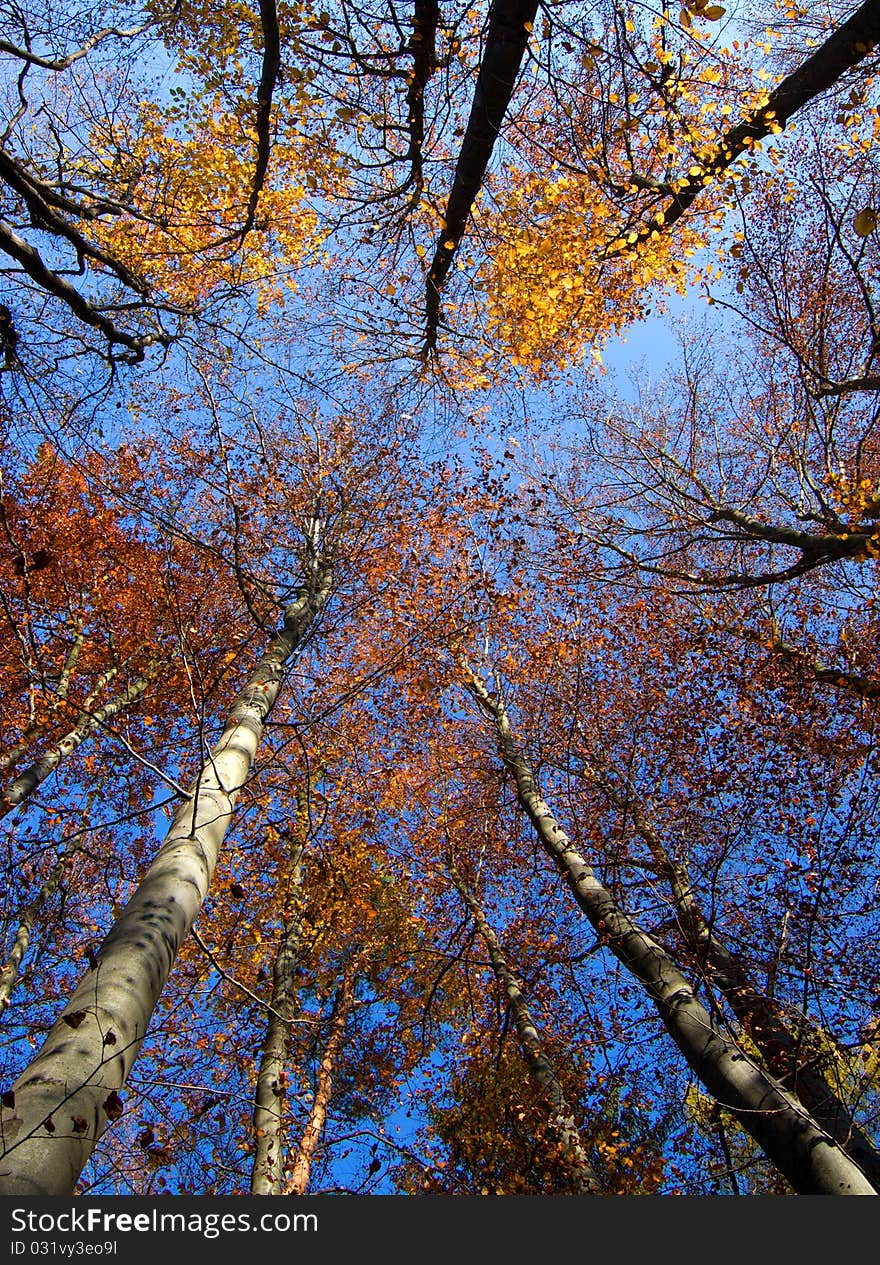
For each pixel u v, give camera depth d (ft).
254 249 29.04
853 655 33.68
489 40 19.01
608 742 33.91
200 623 34.19
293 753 31.50
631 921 23.17
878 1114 20.56
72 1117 9.22
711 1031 19.01
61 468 31.91
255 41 20.13
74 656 34.42
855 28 19.99
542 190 23.41
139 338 24.00
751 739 32.99
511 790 38.01
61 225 20.95
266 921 31.07
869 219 14.02
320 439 34.47
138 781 34.55
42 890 27.20
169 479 26.32
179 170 26.55
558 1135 22.57
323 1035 29.30
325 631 29.22
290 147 24.07
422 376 31.32
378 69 20.90
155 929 12.94
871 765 26.99
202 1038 26.16
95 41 20.90
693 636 38.06
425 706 38.88
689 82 21.36
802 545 27.53
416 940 35.94
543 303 25.16
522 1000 27.35
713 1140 26.78
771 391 38.58
